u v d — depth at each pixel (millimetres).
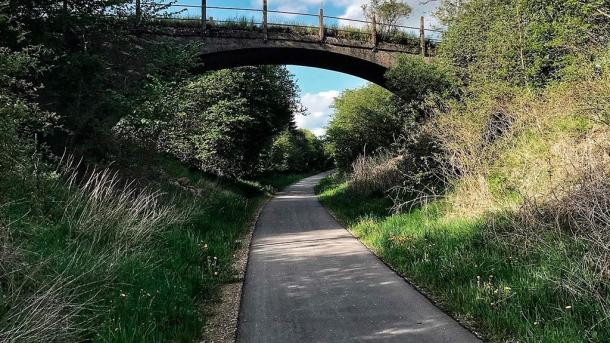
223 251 8062
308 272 6777
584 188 5680
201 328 4574
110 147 10484
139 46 12062
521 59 10891
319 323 4582
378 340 4070
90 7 10469
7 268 4375
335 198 19047
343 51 19906
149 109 11258
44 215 6961
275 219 14078
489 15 12844
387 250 7648
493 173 9016
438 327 4328
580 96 7434
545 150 7816
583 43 9047
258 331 4449
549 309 4223
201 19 17547
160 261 6406
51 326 3668
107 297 4773
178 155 19188
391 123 18969
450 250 6543
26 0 8938
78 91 9977
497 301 4539
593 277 4387
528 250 5723
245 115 21484
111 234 6922
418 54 20609
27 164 6270
